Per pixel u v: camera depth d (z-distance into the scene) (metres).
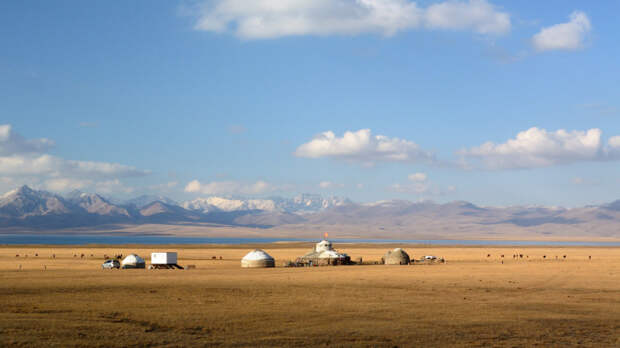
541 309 58.59
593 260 169.00
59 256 191.50
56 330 43.22
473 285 84.25
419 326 48.06
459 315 54.16
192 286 80.88
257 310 56.50
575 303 63.44
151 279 93.00
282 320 50.50
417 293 72.81
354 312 55.53
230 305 60.28
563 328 47.81
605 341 42.94
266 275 104.50
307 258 151.62
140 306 58.88
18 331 42.28
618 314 55.59
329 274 107.75
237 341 41.22
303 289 77.56
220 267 135.00
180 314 53.47
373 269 125.25
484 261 165.25
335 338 42.78
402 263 149.12
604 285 84.88
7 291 71.81
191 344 39.91
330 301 64.06
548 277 99.88
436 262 159.00
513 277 99.94
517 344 41.66
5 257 182.12
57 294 69.19
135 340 40.66
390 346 40.47
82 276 99.25
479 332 45.75
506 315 54.38
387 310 57.06
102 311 54.72
